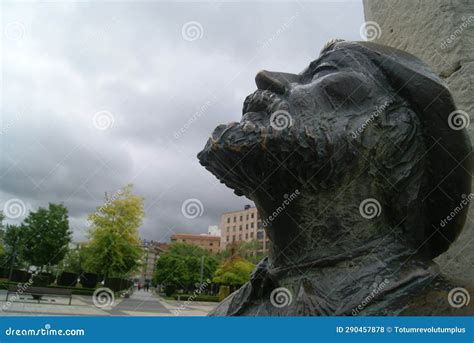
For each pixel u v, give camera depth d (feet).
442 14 10.80
